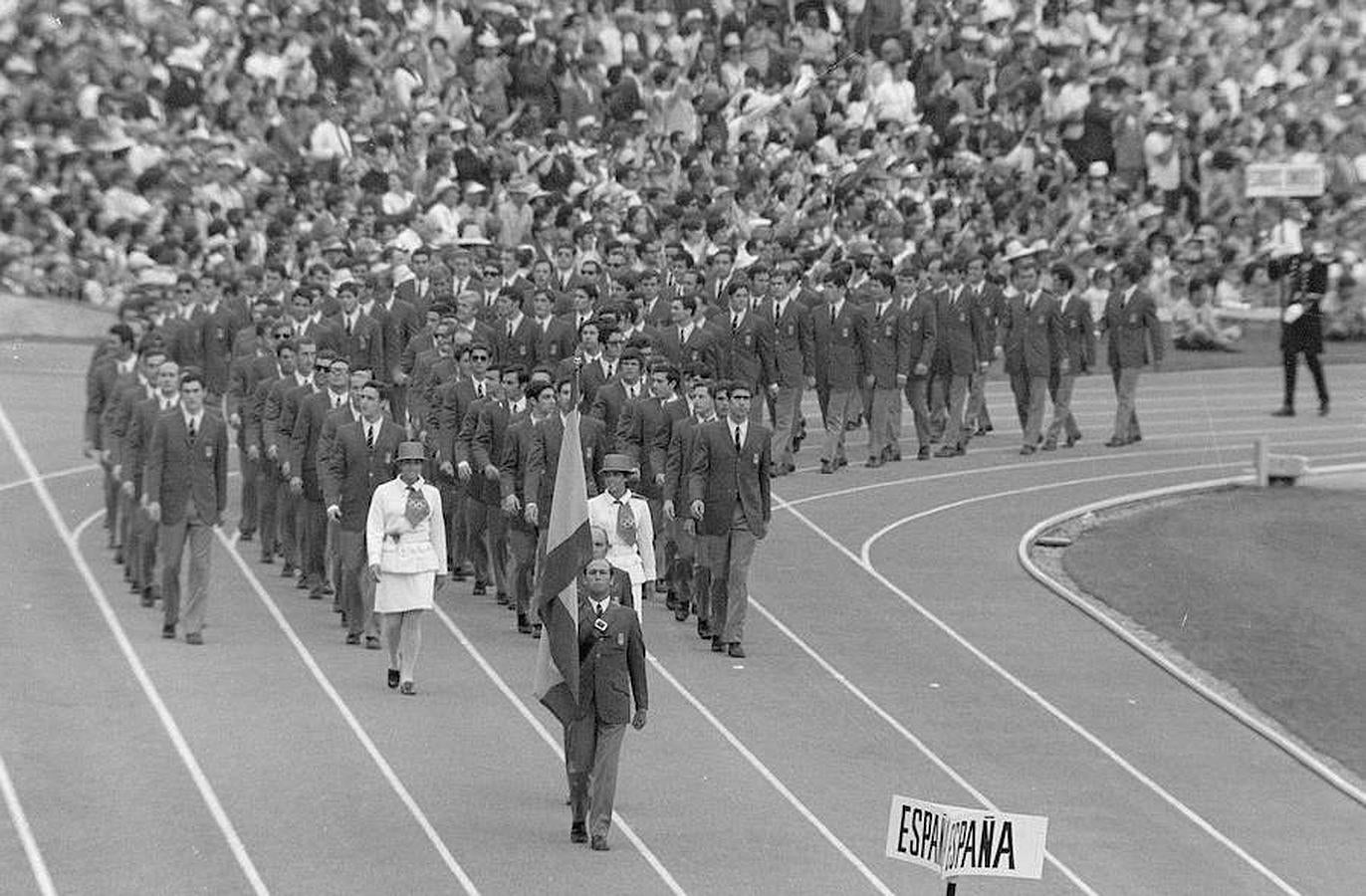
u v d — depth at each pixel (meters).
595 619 72.81
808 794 78.94
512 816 75.00
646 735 84.50
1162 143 175.75
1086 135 175.25
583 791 72.69
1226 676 95.50
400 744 81.62
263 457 107.19
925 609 103.56
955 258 137.25
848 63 168.75
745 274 125.56
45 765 77.81
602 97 166.75
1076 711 90.25
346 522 93.88
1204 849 76.75
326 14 164.38
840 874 71.56
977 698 91.25
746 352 124.81
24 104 157.75
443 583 104.69
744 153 154.62
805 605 103.50
